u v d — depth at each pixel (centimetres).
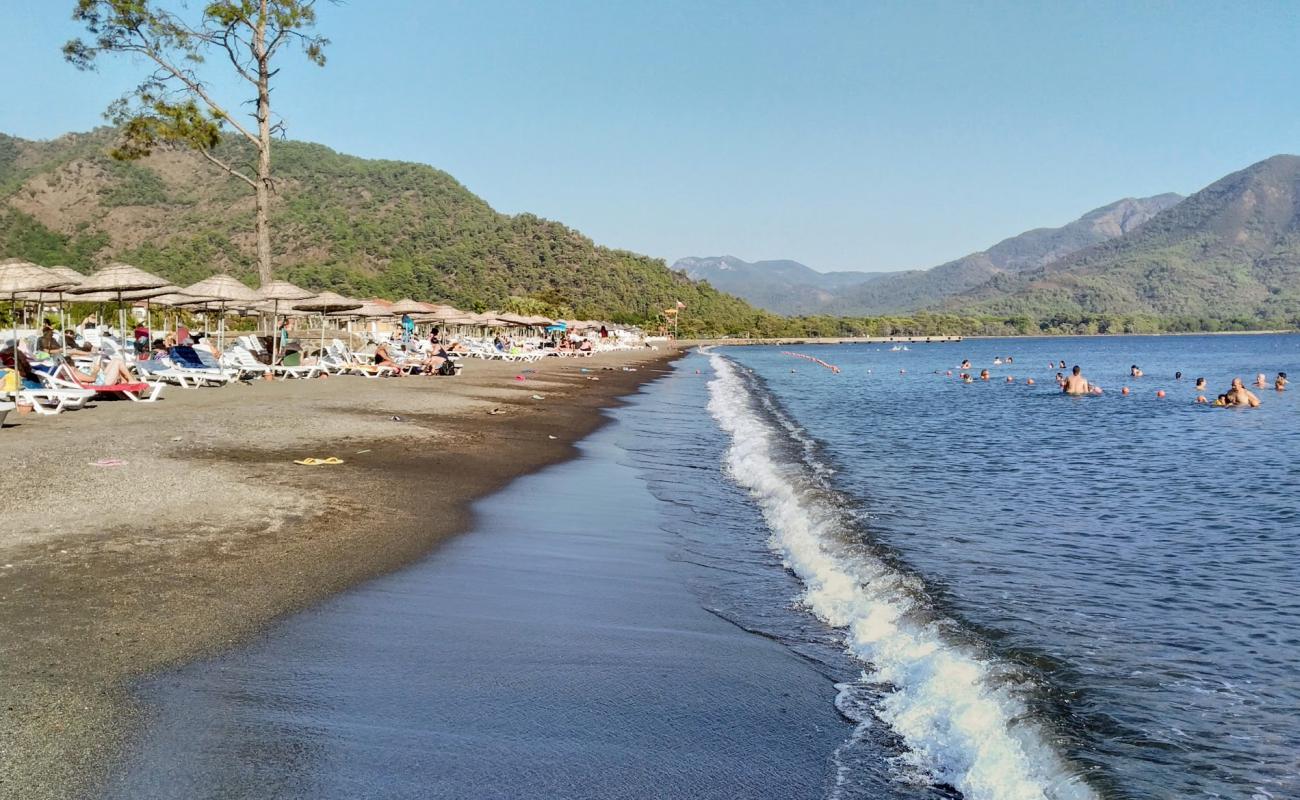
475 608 608
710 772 390
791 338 18212
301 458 1149
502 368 4106
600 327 9644
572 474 1227
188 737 388
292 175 17300
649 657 534
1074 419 2448
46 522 733
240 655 487
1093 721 452
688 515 983
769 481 1191
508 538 824
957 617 625
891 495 1151
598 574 721
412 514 887
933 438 1920
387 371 3012
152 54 2569
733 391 3459
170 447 1152
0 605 536
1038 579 746
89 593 566
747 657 541
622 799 362
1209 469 1478
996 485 1272
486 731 419
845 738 430
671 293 17888
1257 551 876
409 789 359
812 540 850
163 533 721
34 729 385
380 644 523
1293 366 6316
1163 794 375
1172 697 488
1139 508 1114
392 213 16312
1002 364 7144
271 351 2717
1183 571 791
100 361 1828
